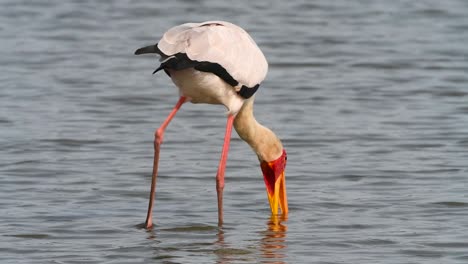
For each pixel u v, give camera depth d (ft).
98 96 64.69
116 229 37.70
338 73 73.26
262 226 38.52
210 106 62.64
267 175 41.29
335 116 59.82
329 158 49.90
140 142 53.06
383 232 37.42
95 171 46.75
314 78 71.61
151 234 37.14
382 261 33.78
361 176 46.29
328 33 87.76
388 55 79.10
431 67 74.74
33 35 85.51
